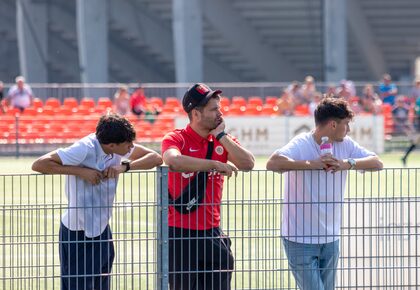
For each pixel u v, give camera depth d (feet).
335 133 57.06
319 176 57.21
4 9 332.80
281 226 58.39
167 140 56.18
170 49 318.45
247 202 59.16
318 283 57.47
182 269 56.39
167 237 55.21
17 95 205.26
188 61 272.31
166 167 54.85
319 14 298.97
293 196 57.57
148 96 219.82
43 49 311.47
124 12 310.65
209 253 56.39
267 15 303.27
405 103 215.10
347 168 56.59
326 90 222.69
